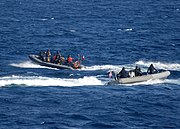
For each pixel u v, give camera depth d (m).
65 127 73.31
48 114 78.50
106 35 169.12
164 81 100.19
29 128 72.75
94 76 104.25
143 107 83.06
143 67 115.44
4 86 93.12
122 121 76.44
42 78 99.81
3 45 143.38
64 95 88.75
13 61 119.75
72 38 162.12
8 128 72.56
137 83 97.94
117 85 96.50
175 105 84.69
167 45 147.38
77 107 82.06
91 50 138.38
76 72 107.56
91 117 77.56
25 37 161.00
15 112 79.25
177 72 108.25
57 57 114.88
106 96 88.56
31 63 116.56
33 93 89.50
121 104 84.19
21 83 95.19
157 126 74.88
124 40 157.25
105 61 122.12
